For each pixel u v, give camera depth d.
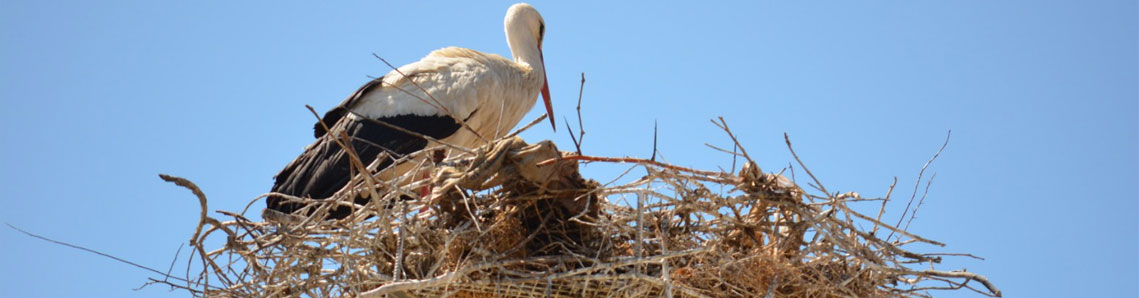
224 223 10.27
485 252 9.95
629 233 10.47
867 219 10.27
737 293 10.30
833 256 10.61
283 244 10.19
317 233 10.16
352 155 9.39
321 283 10.17
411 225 10.11
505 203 10.34
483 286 9.99
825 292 10.41
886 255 10.56
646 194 10.13
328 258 10.37
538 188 10.23
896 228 10.27
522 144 10.09
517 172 10.11
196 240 9.58
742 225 10.34
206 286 10.36
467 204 9.90
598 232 10.41
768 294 10.04
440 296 10.04
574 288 10.03
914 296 11.02
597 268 9.59
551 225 10.47
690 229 10.44
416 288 9.41
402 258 10.09
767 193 10.18
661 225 10.38
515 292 10.09
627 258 9.62
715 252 10.14
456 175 10.19
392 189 10.19
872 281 10.89
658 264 10.21
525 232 10.42
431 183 10.52
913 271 10.05
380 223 9.96
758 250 10.33
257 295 10.41
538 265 10.08
